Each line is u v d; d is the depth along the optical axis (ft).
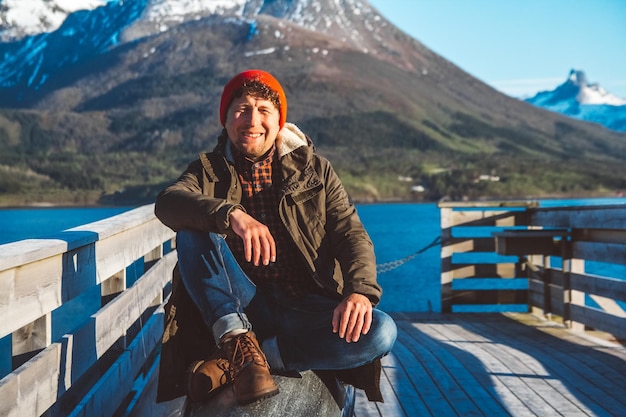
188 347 6.81
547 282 21.20
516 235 20.06
